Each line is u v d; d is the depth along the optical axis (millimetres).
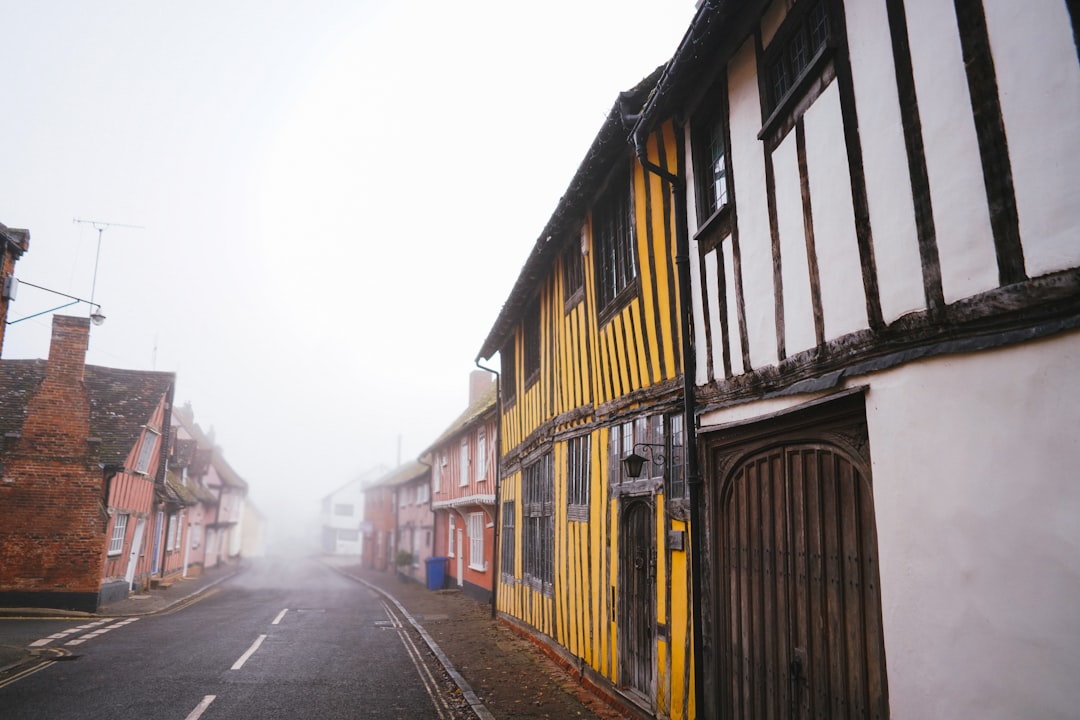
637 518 6918
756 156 4805
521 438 12867
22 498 15430
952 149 3018
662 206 6434
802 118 4227
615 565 7336
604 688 7504
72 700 7062
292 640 11648
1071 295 2455
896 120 3375
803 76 4125
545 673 8898
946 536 2951
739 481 4977
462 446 21656
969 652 2793
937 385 3059
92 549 15586
